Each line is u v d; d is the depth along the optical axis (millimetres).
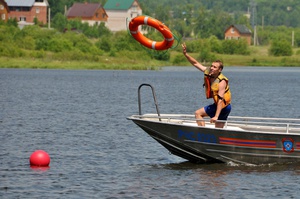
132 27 40781
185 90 124750
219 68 38594
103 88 125188
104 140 51250
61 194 33906
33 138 51656
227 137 39188
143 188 35281
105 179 37312
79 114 71062
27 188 34969
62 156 44031
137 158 43688
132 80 157125
